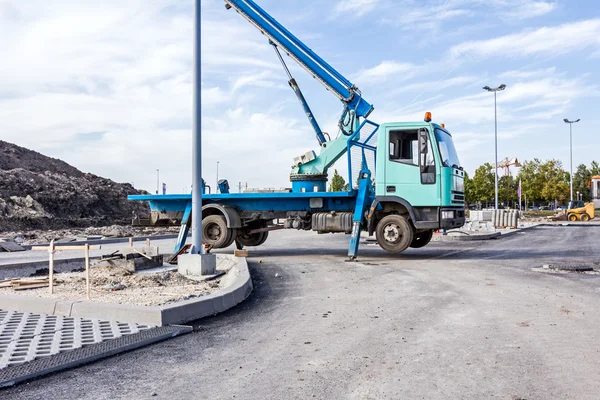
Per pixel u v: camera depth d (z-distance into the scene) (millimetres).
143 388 3959
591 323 5934
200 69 9688
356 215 12984
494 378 4094
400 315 6445
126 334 5387
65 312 6340
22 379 4109
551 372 4227
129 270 10000
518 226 31516
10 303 6723
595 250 15430
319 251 15539
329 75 14180
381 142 12812
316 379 4117
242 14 14500
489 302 7211
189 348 5070
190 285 8664
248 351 4953
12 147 40938
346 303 7309
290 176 14320
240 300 7609
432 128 12453
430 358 4637
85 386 4012
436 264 11797
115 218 36781
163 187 14859
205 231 14242
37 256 13273
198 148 9719
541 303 7125
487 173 67188
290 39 14359
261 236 15922
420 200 12461
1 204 29109
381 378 4121
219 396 3777
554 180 66312
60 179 37562
